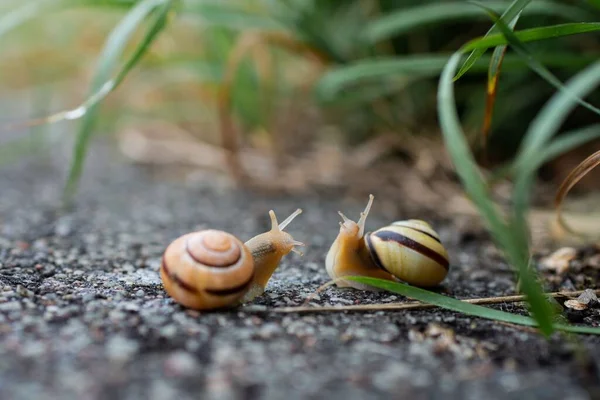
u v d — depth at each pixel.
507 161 0.46
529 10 0.34
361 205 0.41
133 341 0.22
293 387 0.21
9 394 0.20
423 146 0.46
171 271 0.24
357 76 0.36
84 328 0.23
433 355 0.22
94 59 0.57
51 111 0.62
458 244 0.34
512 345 0.23
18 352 0.22
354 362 0.22
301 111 0.53
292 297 0.26
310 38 0.42
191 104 0.57
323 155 0.50
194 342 0.22
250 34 0.42
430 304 0.25
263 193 0.44
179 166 0.52
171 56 0.47
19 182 0.46
